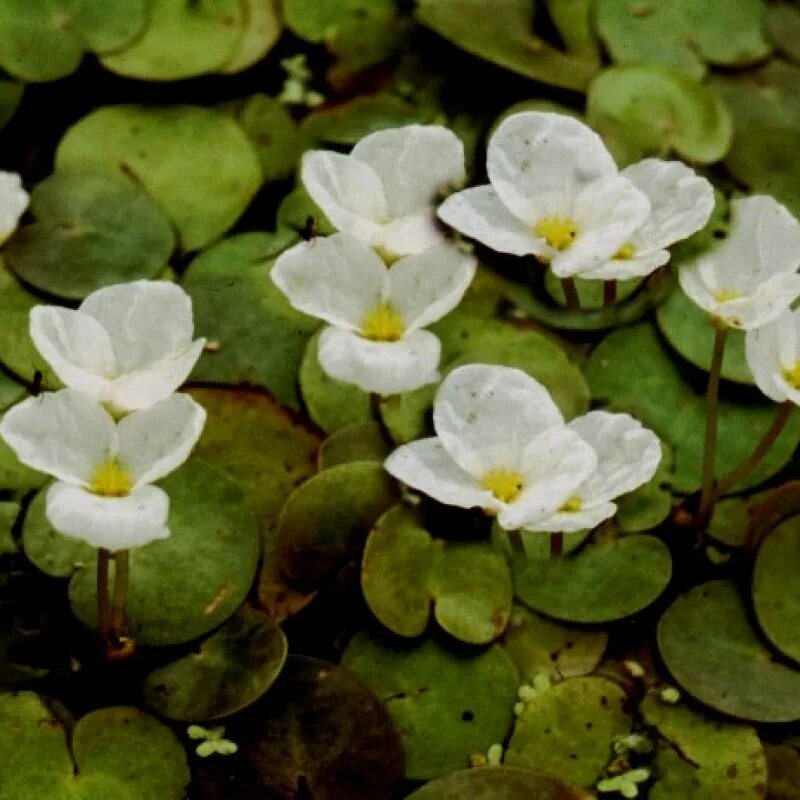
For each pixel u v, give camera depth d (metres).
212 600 0.76
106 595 0.75
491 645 0.76
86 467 0.74
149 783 0.75
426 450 0.75
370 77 0.83
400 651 0.76
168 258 0.80
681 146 0.82
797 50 0.84
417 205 0.77
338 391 0.78
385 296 0.76
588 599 0.77
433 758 0.75
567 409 0.78
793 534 0.77
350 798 0.75
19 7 0.82
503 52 0.83
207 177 0.81
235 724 0.75
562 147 0.76
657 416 0.79
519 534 0.77
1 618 0.76
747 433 0.79
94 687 0.76
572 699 0.76
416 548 0.77
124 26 0.82
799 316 0.76
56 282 0.79
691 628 0.77
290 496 0.77
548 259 0.76
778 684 0.76
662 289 0.80
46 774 0.75
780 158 0.82
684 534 0.78
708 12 0.84
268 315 0.79
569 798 0.75
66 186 0.80
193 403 0.74
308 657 0.76
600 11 0.84
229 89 0.82
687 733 0.76
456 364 0.79
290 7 0.83
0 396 0.78
